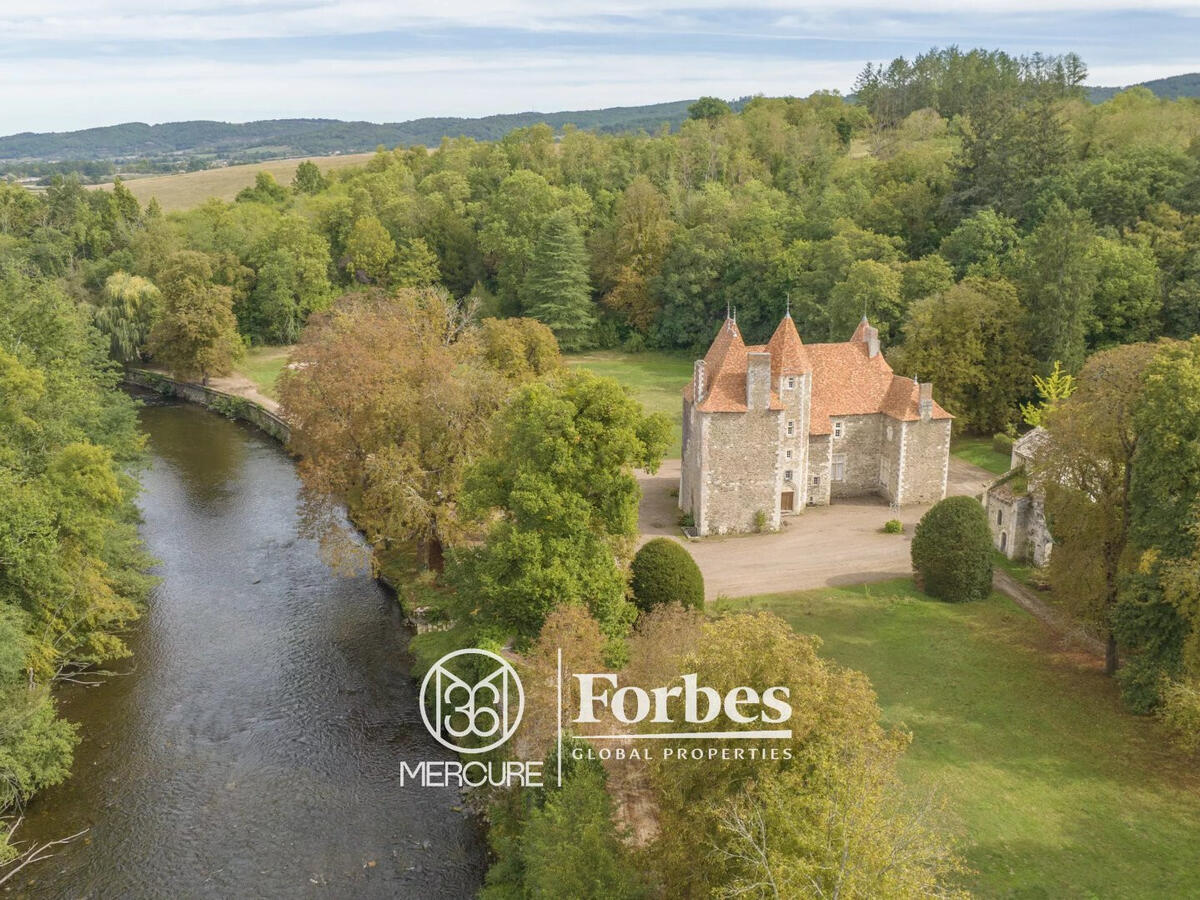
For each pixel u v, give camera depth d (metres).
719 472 62.28
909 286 90.69
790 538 62.19
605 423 44.19
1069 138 110.62
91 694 45.38
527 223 129.12
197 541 64.88
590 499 44.44
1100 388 41.75
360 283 137.50
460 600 45.56
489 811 36.25
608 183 146.62
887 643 47.06
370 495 55.22
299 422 65.81
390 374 56.56
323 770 39.72
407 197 144.38
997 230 94.38
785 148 153.50
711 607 51.25
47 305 57.59
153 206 144.25
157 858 34.53
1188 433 37.22
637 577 48.19
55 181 155.75
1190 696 33.56
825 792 23.25
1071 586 43.66
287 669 47.88
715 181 142.25
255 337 129.25
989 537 52.09
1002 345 82.06
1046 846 31.97
